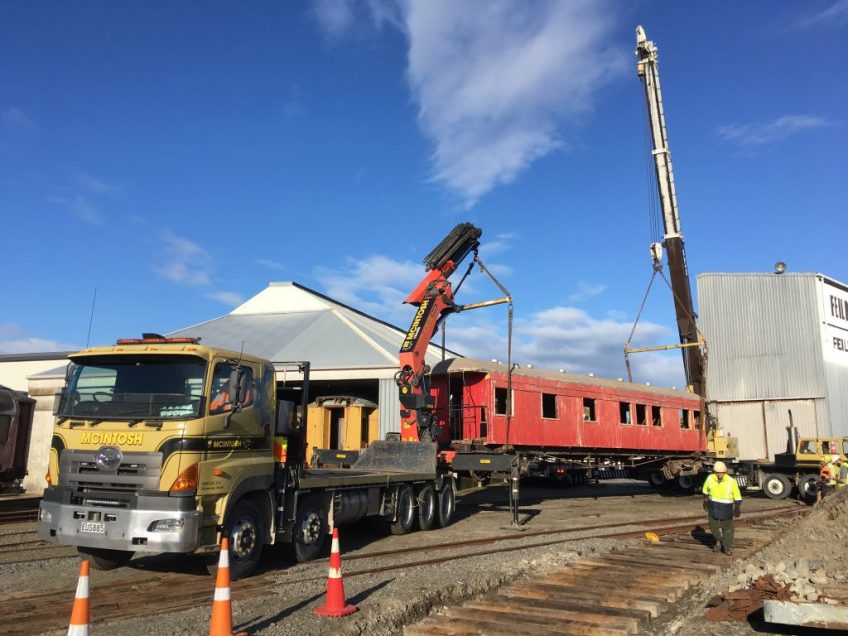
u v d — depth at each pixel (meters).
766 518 17.66
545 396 20.59
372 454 15.53
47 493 8.60
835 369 34.25
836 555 9.90
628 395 23.83
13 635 6.45
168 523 7.99
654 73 29.39
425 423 15.85
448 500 16.03
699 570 9.81
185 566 10.01
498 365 19.23
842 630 6.22
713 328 36.16
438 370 18.91
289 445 10.38
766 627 7.07
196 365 8.72
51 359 30.31
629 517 18.25
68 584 8.88
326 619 6.91
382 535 14.02
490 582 8.98
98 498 8.32
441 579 8.91
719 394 35.50
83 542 8.19
